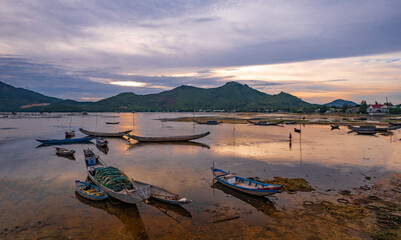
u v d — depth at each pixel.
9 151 42.91
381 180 25.22
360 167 30.30
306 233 15.43
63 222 17.05
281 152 40.12
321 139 55.56
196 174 28.11
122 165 32.34
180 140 52.47
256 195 21.31
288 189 22.73
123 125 104.94
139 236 15.38
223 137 59.91
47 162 34.38
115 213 18.47
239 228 16.14
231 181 23.80
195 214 18.23
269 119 142.88
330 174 27.44
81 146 48.59
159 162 33.97
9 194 21.97
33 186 24.11
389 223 16.33
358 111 182.62
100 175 23.77
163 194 20.83
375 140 53.75
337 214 17.75
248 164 32.34
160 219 17.55
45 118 160.00
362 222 16.58
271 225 16.45
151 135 68.25
